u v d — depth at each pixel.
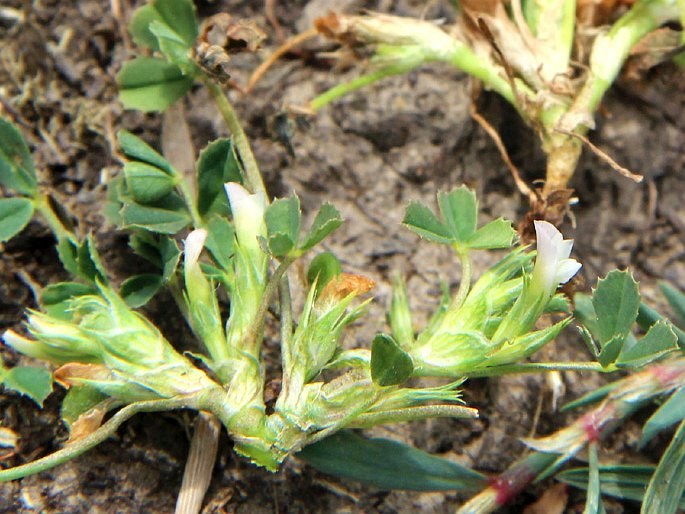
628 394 0.08
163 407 0.08
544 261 0.08
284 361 0.08
